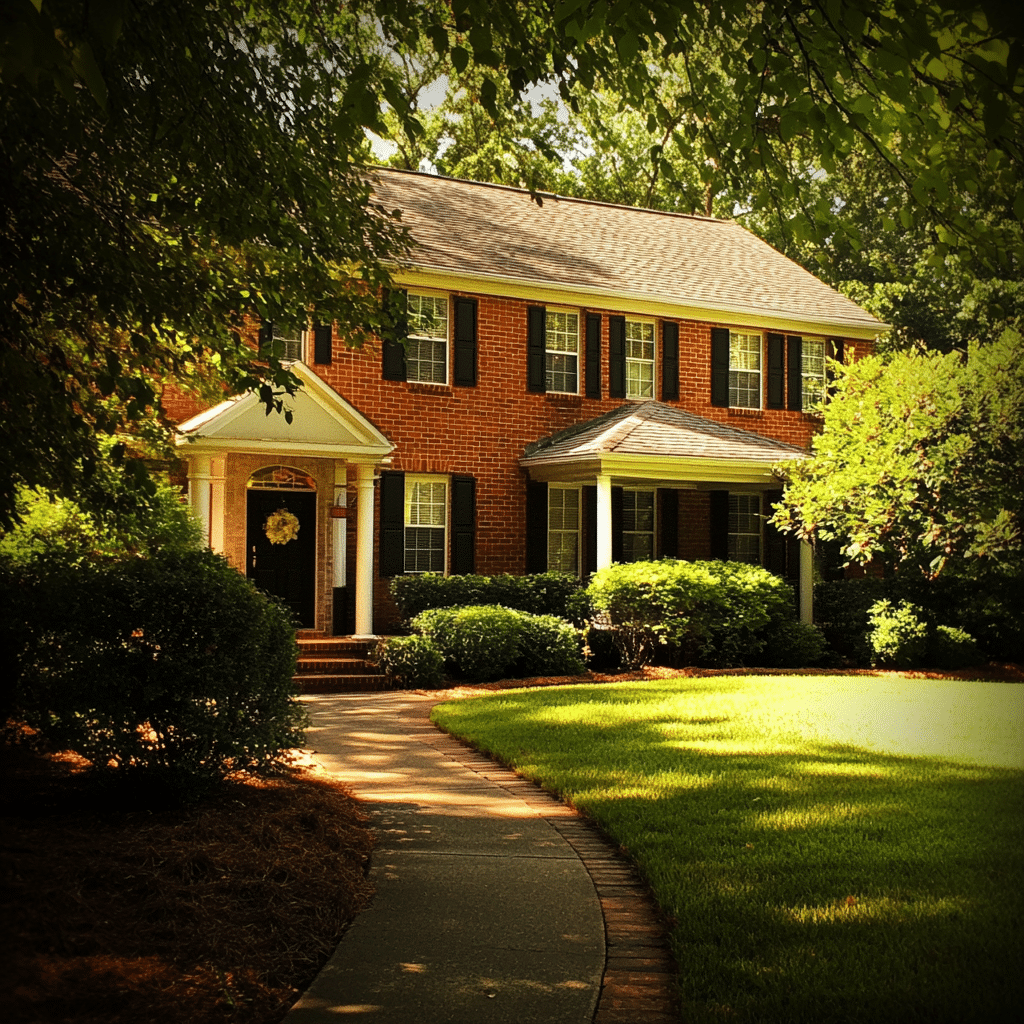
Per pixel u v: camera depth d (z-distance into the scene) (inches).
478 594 698.8
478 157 917.2
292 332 305.7
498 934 192.7
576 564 799.7
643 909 209.0
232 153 253.0
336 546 669.9
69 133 229.8
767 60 198.8
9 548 366.3
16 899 175.5
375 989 166.2
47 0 173.0
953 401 666.2
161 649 251.4
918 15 161.3
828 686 581.3
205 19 251.0
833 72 197.2
